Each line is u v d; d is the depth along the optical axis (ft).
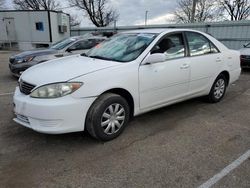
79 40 25.48
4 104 15.90
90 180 8.15
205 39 15.01
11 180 8.10
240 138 11.37
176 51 13.08
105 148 10.26
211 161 9.37
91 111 10.04
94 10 127.75
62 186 7.85
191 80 13.92
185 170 8.77
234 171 8.74
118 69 10.64
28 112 9.63
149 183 8.04
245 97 18.40
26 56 23.20
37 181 8.07
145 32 13.44
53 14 72.33
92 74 9.93
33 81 10.00
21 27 73.10
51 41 72.49
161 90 12.40
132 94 11.17
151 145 10.56
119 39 13.67
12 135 11.32
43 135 11.34
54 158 9.45
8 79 24.75
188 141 10.99
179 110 15.10
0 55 54.49
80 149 10.15
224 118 13.92
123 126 11.29
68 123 9.52
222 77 16.43
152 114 14.30
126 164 9.10
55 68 10.87
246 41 47.96
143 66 11.42
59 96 9.37
